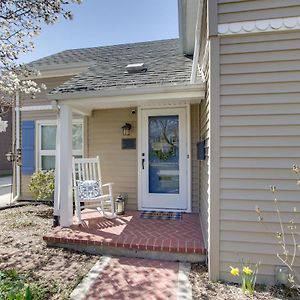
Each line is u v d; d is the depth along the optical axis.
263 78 2.96
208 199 3.36
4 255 3.84
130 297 2.76
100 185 5.59
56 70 7.50
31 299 2.49
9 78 4.90
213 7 3.03
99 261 3.67
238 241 3.02
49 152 7.66
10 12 4.00
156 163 6.02
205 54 4.00
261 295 2.75
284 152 2.93
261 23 2.92
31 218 5.86
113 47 8.95
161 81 4.84
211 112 3.07
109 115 6.44
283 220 2.93
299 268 2.88
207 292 2.84
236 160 3.03
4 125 4.02
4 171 17.03
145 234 4.27
